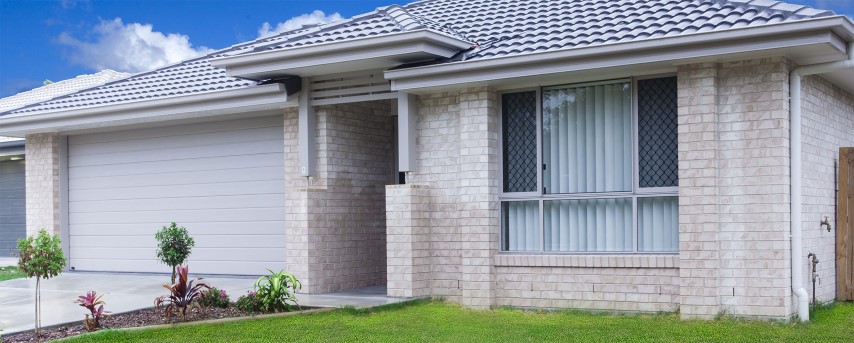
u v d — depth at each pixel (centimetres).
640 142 1087
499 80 1102
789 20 916
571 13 1235
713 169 1002
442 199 1196
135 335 956
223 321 1032
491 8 1409
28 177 1714
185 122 1534
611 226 1113
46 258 979
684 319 1012
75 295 1303
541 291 1123
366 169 1395
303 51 1180
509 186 1173
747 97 998
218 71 1507
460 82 1120
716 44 957
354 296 1248
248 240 1465
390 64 1190
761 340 879
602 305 1084
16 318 1083
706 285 1004
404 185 1192
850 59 981
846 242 1190
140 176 1598
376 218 1415
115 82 1670
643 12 1123
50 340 930
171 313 1075
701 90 1009
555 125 1150
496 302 1152
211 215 1507
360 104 1385
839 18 889
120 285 1421
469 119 1160
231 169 1486
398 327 1002
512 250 1171
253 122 1462
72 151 1692
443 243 1197
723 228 1008
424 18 1333
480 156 1152
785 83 986
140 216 1596
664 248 1074
